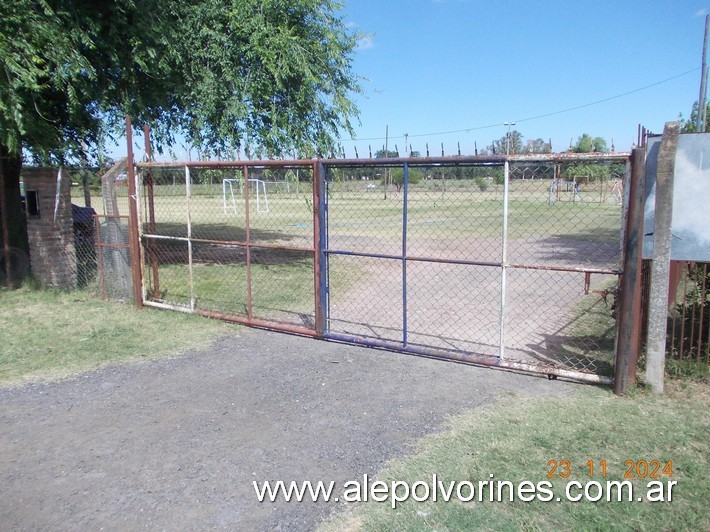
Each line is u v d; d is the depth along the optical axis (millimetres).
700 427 3904
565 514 2975
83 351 5828
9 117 7496
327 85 11812
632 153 4234
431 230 18469
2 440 3895
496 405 4398
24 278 9031
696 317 5246
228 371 5270
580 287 9141
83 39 8445
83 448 3773
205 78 10586
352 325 6988
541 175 6465
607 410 4227
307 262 12258
